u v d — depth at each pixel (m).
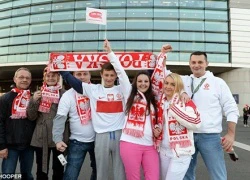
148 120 3.30
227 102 3.48
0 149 3.69
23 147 3.91
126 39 27.94
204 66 3.59
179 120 3.06
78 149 3.62
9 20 33.03
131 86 3.47
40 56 30.09
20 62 30.80
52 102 3.96
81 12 29.52
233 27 28.86
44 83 4.00
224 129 14.17
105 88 3.52
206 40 28.25
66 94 3.65
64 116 3.54
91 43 28.52
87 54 3.82
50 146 3.95
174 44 27.81
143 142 3.25
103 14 3.84
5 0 33.94
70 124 3.68
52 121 3.94
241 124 19.45
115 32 28.25
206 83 3.54
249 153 8.21
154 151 3.31
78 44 28.88
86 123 3.59
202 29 28.36
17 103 3.84
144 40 27.86
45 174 4.08
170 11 28.33
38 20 31.12
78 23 29.33
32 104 3.80
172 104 3.13
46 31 30.31
